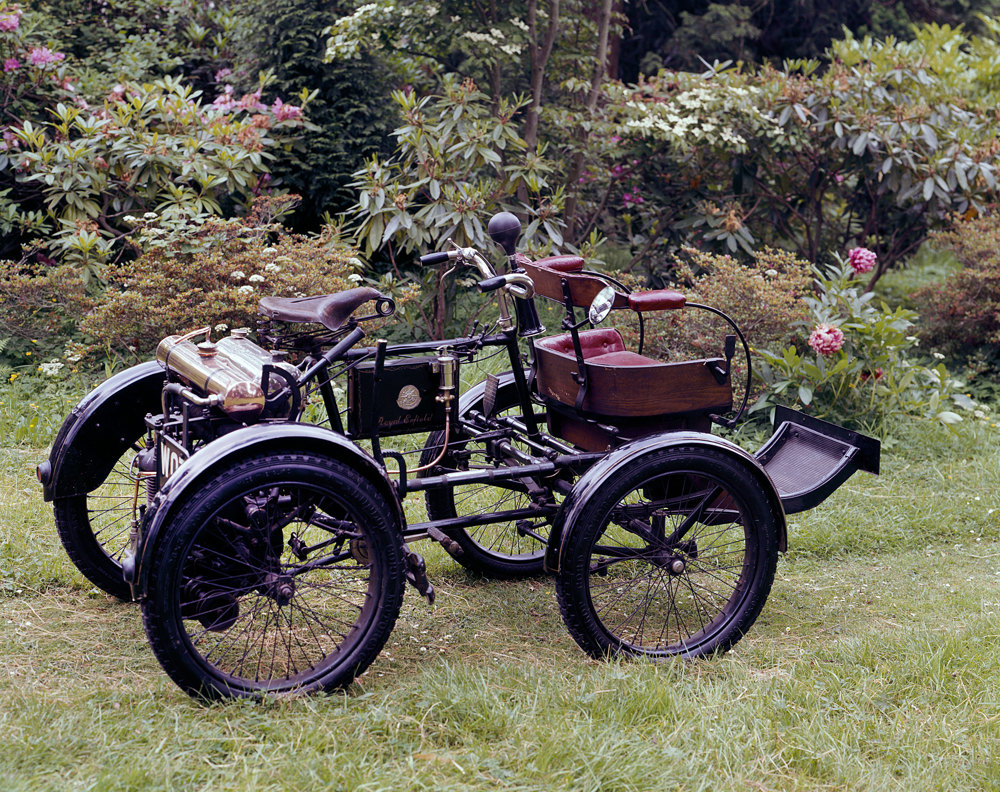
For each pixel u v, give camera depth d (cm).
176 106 668
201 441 301
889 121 718
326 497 305
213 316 534
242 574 289
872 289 818
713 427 561
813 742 265
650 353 582
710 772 251
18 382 552
